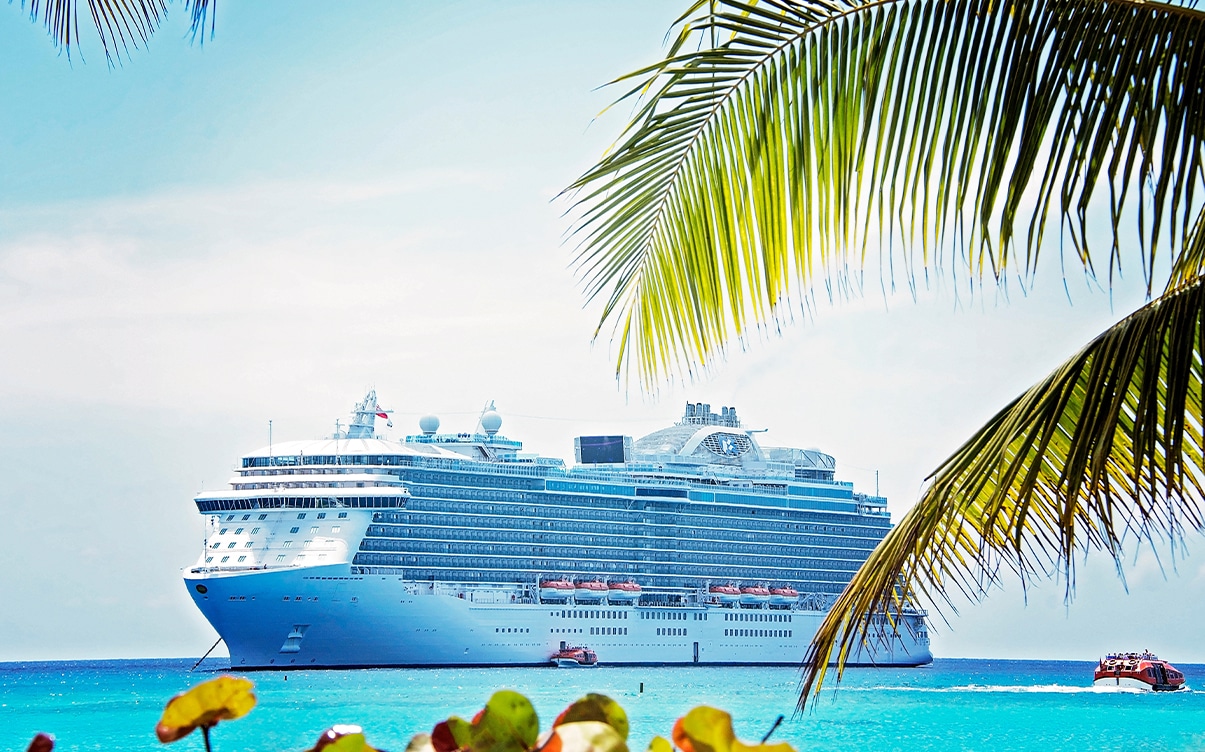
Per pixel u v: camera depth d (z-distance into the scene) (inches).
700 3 183.9
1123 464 193.3
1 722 2620.6
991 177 173.8
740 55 186.9
